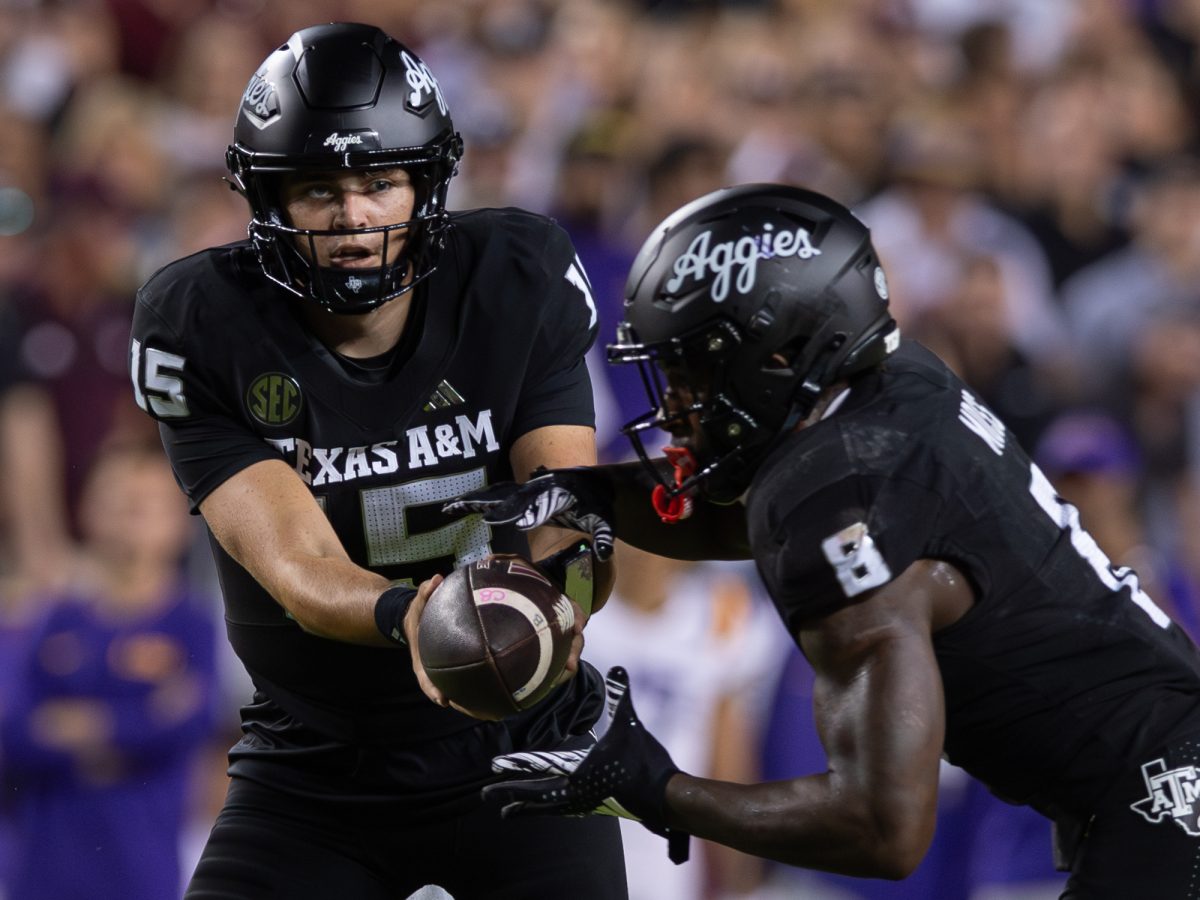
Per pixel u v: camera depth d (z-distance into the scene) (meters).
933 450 9.14
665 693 18.58
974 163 28.44
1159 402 26.22
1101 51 32.72
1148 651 9.51
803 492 8.98
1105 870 9.37
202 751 19.09
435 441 10.88
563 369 11.19
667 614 18.62
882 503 8.89
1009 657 9.22
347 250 10.32
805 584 8.81
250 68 30.17
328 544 10.35
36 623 18.12
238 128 10.49
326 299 10.36
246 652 11.23
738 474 9.62
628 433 9.85
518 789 9.44
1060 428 23.39
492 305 10.91
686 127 26.56
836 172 28.80
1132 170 29.70
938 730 8.59
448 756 11.09
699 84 31.02
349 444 10.77
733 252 9.31
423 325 10.81
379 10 32.47
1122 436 24.88
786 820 8.77
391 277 10.45
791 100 29.45
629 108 29.08
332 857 11.18
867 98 29.22
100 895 17.73
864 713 8.61
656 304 9.45
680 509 9.95
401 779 11.05
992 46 30.30
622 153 25.84
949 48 33.28
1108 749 9.38
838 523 8.81
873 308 9.45
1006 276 27.62
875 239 27.00
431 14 32.84
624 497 10.59
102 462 19.28
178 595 18.38
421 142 10.31
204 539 20.80
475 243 11.02
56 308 23.73
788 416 9.36
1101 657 9.39
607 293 22.31
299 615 10.05
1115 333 27.44
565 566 10.40
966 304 25.23
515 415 11.12
